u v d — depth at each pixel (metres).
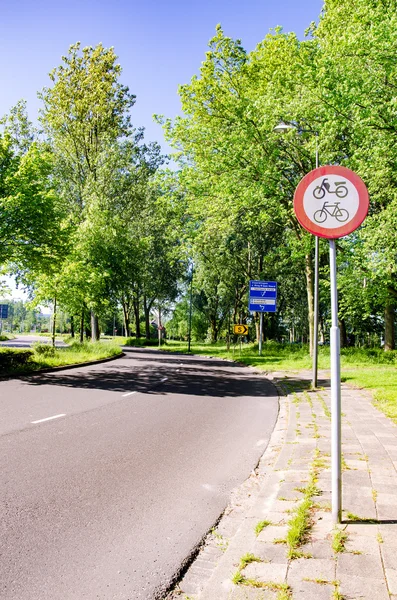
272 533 3.71
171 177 25.02
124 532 4.07
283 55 21.23
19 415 9.26
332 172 4.23
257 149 21.75
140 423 8.95
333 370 4.03
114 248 34.84
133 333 100.00
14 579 3.24
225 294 51.06
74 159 38.34
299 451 6.54
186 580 3.31
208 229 26.30
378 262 18.66
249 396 13.52
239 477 5.75
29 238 17.77
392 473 5.25
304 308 54.53
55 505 4.64
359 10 15.71
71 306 31.33
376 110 14.50
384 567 3.11
